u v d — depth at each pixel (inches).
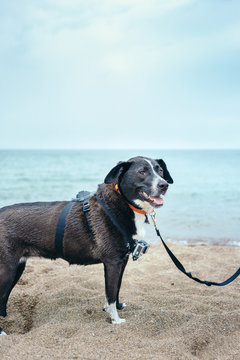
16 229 128.7
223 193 642.8
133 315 140.4
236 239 315.3
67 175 1063.0
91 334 123.3
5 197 582.9
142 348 112.2
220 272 207.9
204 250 264.8
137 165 134.6
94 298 159.2
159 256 244.7
